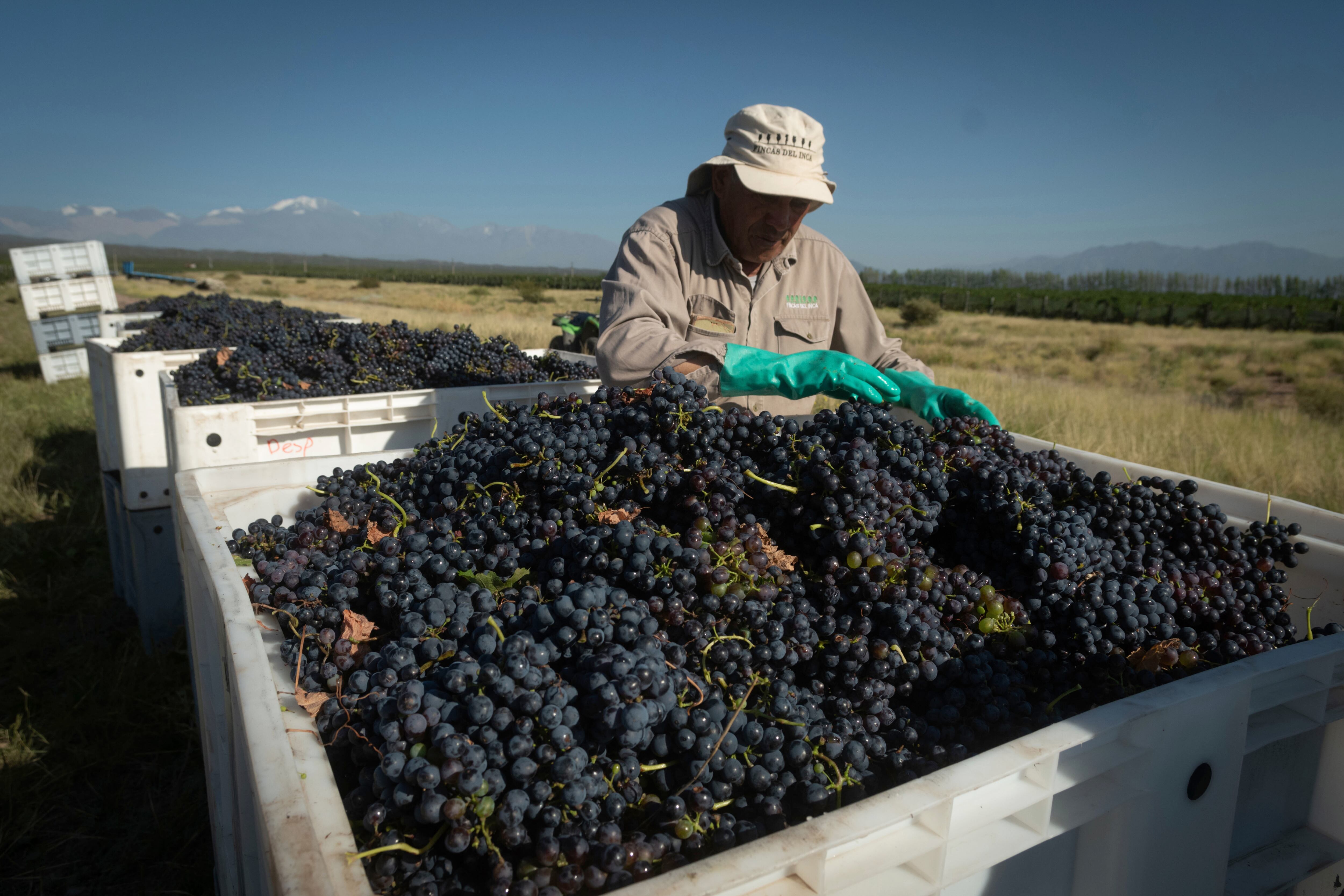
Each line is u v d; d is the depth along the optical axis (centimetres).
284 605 167
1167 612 188
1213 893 152
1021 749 118
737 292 313
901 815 105
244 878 157
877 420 214
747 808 132
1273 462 941
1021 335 3538
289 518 258
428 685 126
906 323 4291
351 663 144
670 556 156
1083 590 182
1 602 525
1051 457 234
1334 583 214
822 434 211
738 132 279
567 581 163
